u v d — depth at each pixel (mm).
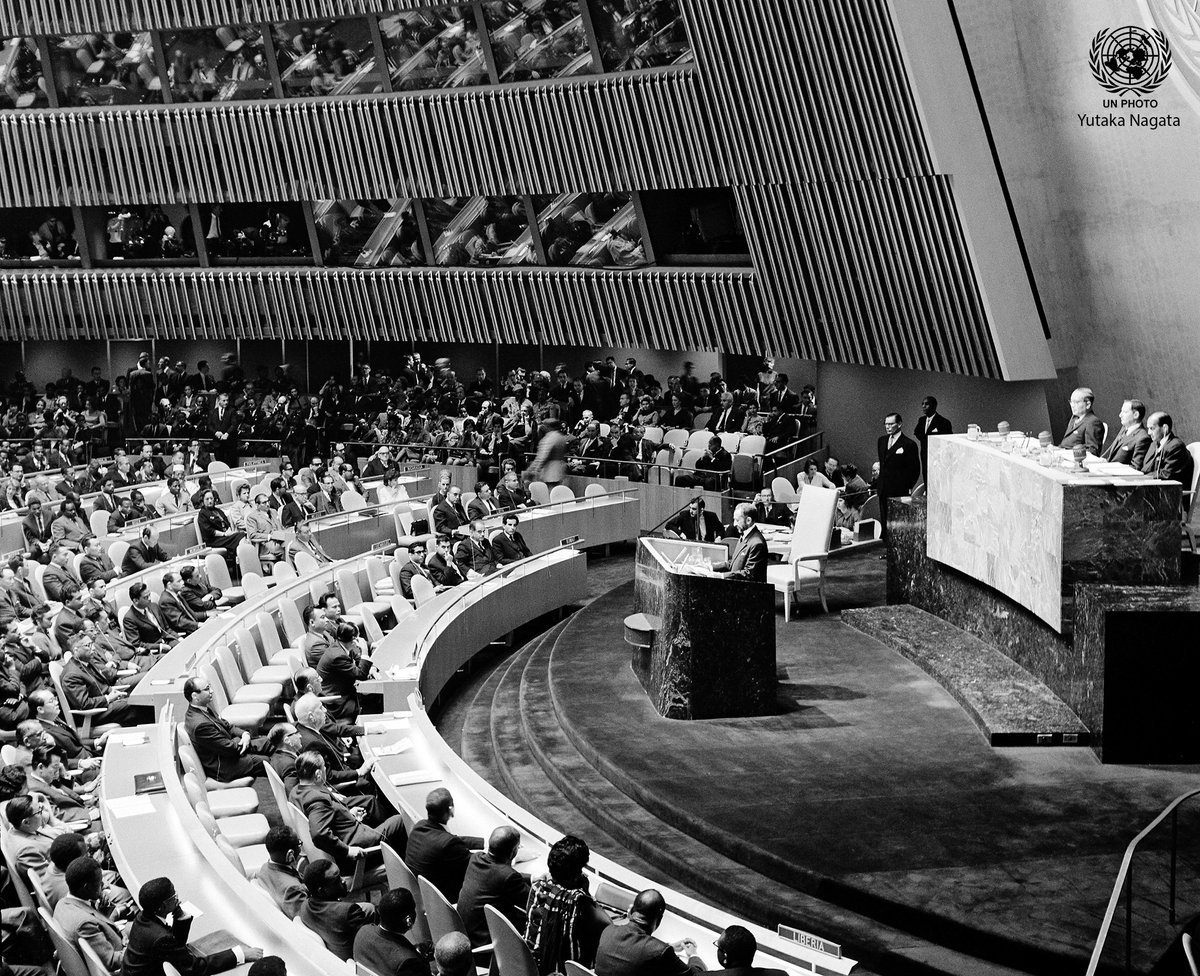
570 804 9586
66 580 14406
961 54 15562
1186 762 9070
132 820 8211
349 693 11531
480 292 22312
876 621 12375
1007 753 9352
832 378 19938
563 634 13273
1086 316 16047
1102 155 15172
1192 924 6859
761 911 7570
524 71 20281
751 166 18125
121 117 22891
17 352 27875
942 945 7023
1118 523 9461
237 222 24047
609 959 5770
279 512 18234
